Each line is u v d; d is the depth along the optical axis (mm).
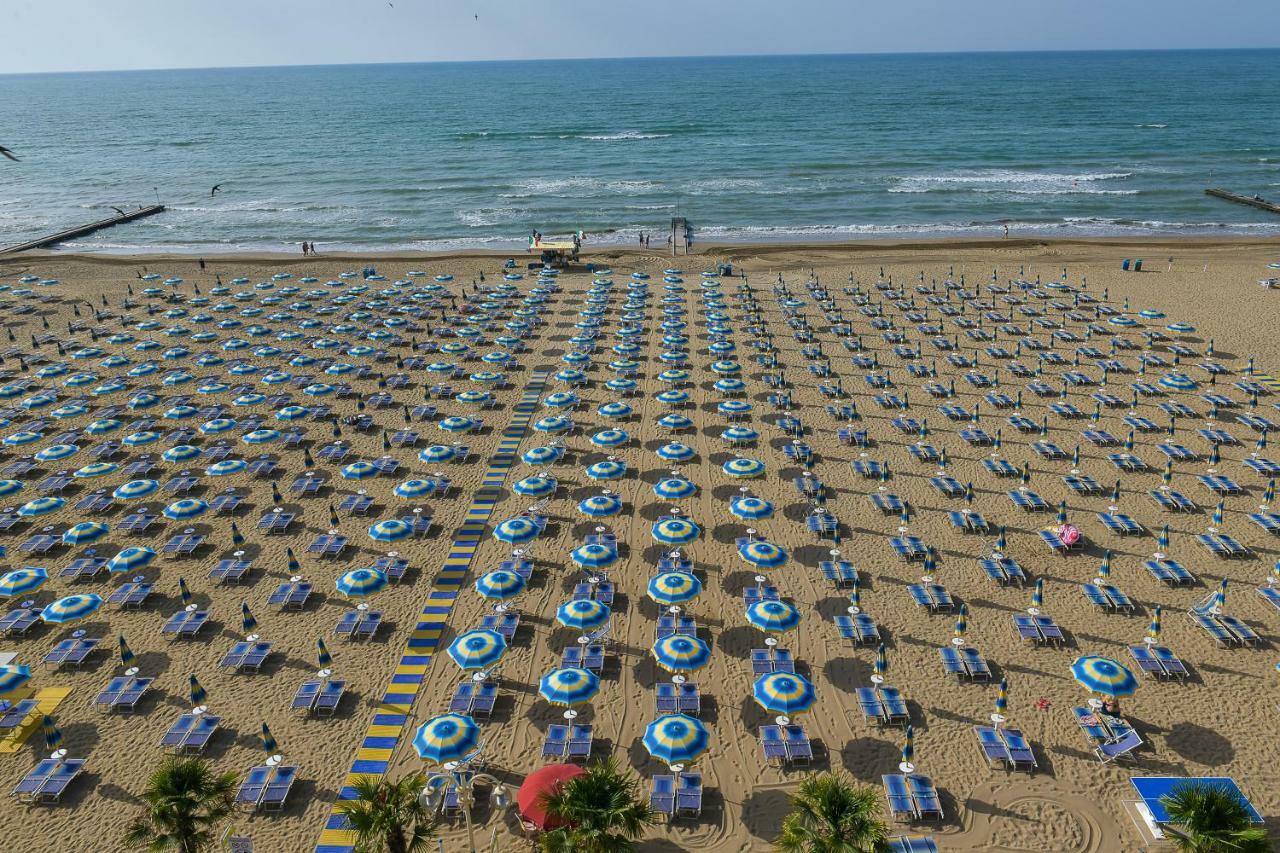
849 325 53438
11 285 67188
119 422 38156
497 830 18312
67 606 24250
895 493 32625
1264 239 76125
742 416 40031
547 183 112125
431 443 37812
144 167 138500
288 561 28016
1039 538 29312
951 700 21969
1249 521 29812
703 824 18453
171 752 20641
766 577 27484
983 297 59031
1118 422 38344
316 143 163125
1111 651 23594
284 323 55688
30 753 20781
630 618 25500
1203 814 14914
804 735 20453
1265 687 22047
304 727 21422
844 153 132125
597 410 41094
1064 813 18547
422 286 65250
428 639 24703
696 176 114812
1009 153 129875
